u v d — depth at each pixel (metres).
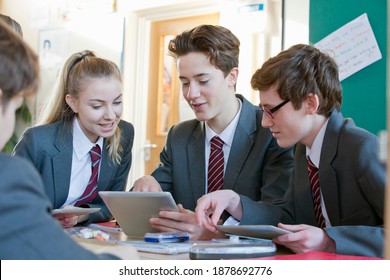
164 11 3.72
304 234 1.17
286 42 3.00
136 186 1.77
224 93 1.73
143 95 3.85
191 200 1.81
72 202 1.85
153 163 3.82
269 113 1.45
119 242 1.31
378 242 1.16
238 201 1.45
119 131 1.94
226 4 3.29
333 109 1.46
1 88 0.78
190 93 1.70
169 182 1.88
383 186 1.28
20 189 0.70
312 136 1.47
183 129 1.92
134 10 3.80
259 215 1.44
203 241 1.36
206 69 1.68
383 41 2.49
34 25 4.30
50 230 0.71
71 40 4.06
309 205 1.48
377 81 2.50
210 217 1.42
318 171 1.44
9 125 0.81
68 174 1.83
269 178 1.70
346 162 1.38
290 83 1.40
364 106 2.53
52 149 1.82
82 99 1.77
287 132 1.45
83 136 1.86
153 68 3.84
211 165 1.79
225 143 1.79
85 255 0.74
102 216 1.85
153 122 3.82
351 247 1.15
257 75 1.46
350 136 1.39
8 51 0.79
